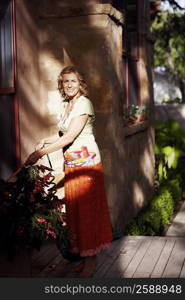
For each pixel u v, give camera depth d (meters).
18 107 5.12
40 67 5.66
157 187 8.93
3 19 5.05
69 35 5.57
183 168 11.39
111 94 5.54
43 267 4.45
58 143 3.89
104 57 5.50
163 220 7.24
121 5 7.07
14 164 5.15
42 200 3.70
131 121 6.84
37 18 5.61
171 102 19.08
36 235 3.48
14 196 3.54
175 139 10.80
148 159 8.07
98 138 5.55
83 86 4.02
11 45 5.07
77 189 3.99
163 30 17.55
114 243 5.27
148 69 8.38
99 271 4.35
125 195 6.33
